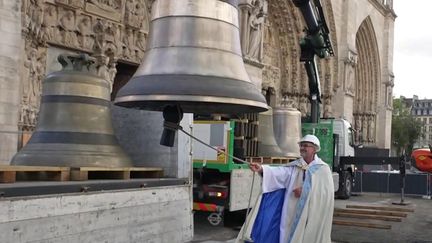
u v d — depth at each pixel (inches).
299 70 1334.9
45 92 258.2
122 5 741.3
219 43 192.7
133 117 316.2
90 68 278.1
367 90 2015.3
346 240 494.0
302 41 749.3
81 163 239.9
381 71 2073.1
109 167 247.1
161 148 303.6
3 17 439.8
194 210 514.9
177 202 273.4
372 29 1931.6
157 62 189.0
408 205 882.1
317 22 717.9
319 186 231.0
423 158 410.6
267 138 599.2
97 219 215.9
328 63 1489.9
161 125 305.6
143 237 245.0
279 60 1322.6
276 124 663.1
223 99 179.8
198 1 192.4
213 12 193.5
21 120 541.0
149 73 187.8
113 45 719.7
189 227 284.0
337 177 898.1
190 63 185.6
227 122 502.6
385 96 2082.9
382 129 2070.6
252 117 545.3
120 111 321.1
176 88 177.6
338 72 1535.4
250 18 946.7
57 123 249.4
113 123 322.0
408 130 3415.4
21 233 181.0
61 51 649.6
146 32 788.0
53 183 208.2
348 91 1552.7
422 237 531.5
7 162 440.1
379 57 2033.7
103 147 253.4
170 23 192.5
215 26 193.2
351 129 1023.0
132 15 759.1
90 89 257.0
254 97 187.8
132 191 238.5
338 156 922.7
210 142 506.9
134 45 767.1
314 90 820.6
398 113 3567.9
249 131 542.6
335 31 1498.5
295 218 228.4
